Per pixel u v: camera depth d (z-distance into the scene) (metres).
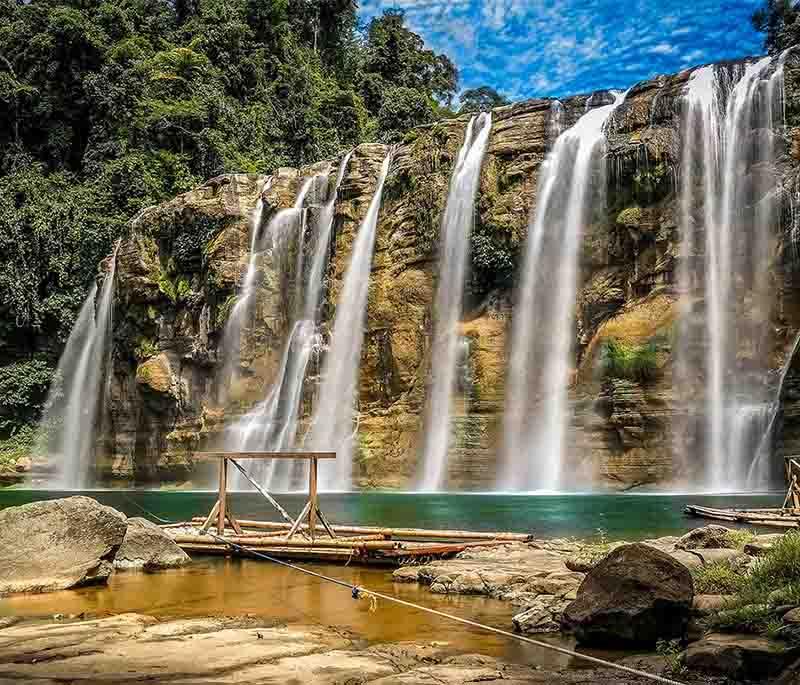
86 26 62.97
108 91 60.94
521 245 34.06
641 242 31.03
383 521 18.31
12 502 31.27
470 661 6.60
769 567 7.89
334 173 41.41
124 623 8.02
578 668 6.48
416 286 35.84
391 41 74.06
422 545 12.43
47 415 50.47
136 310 44.53
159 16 69.50
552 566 10.64
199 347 41.66
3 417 50.78
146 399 43.19
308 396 37.94
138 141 60.03
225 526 15.52
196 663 6.38
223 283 41.31
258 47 69.44
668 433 28.17
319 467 36.28
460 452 32.81
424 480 33.50
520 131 35.44
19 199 56.22
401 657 6.73
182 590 10.29
